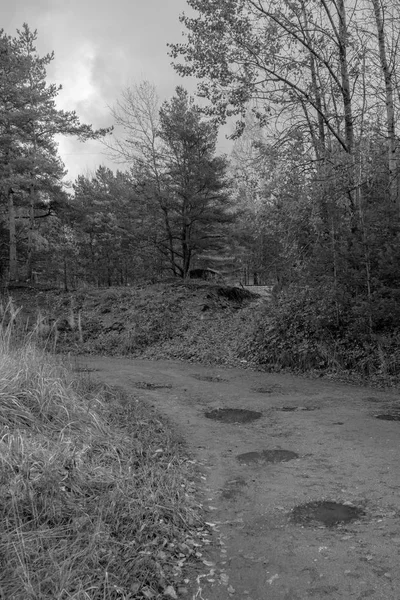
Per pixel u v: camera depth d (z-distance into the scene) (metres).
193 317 19.42
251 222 14.65
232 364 14.83
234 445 6.84
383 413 8.53
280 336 14.62
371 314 12.30
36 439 4.81
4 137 23.58
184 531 4.25
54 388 6.02
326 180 12.77
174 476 5.25
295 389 11.05
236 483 5.43
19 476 3.95
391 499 4.79
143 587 3.37
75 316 20.27
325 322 13.44
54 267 32.19
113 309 20.81
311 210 13.26
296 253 14.20
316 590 3.36
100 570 3.36
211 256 26.61
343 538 4.06
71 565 3.28
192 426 7.80
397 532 4.11
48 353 7.68
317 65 14.74
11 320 7.38
